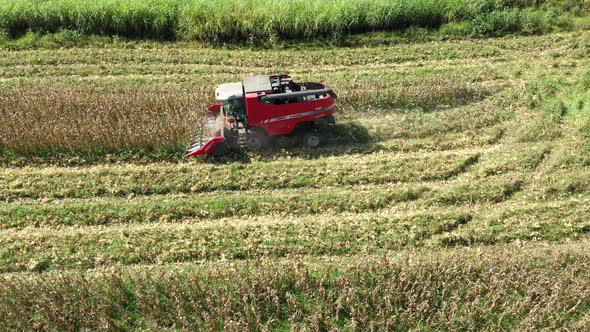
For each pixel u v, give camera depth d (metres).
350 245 12.64
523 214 13.26
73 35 20.88
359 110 17.36
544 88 17.64
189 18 21.05
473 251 12.50
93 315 11.00
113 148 15.53
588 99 16.72
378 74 19.08
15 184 14.34
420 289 11.45
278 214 13.54
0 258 12.31
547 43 20.41
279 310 11.23
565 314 11.06
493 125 16.47
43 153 15.43
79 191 14.20
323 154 15.55
